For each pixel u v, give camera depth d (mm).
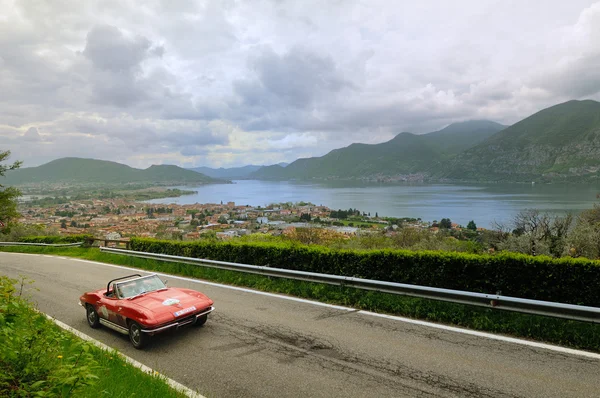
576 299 7625
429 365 6273
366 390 5551
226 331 8398
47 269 18406
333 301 10312
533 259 8141
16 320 5773
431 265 9430
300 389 5668
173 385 5824
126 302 8164
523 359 6324
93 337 8461
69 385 3889
